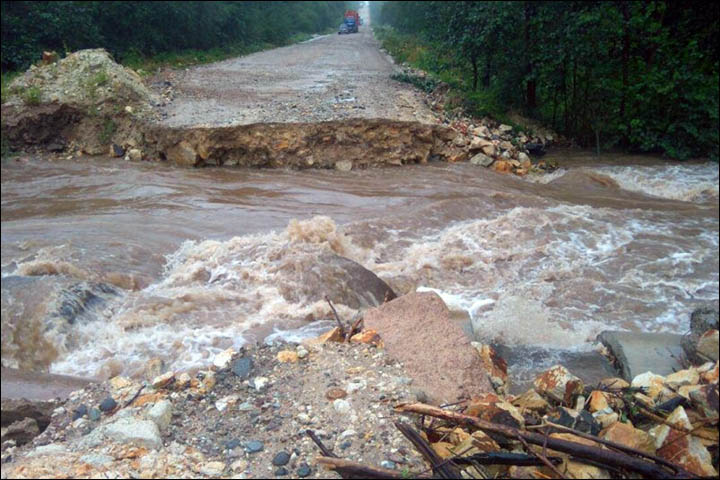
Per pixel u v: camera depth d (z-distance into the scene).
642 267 8.43
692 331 4.88
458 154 14.33
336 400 3.56
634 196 12.34
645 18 15.77
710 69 17.09
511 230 9.45
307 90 17.67
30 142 14.71
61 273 7.59
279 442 3.21
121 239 8.90
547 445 2.88
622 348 5.13
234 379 3.98
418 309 4.65
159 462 3.00
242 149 13.38
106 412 3.81
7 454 3.45
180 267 8.17
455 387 3.79
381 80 20.42
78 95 14.67
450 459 2.90
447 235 9.28
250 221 9.87
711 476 2.82
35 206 10.63
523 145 15.53
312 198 11.18
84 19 21.09
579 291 7.68
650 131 16.17
